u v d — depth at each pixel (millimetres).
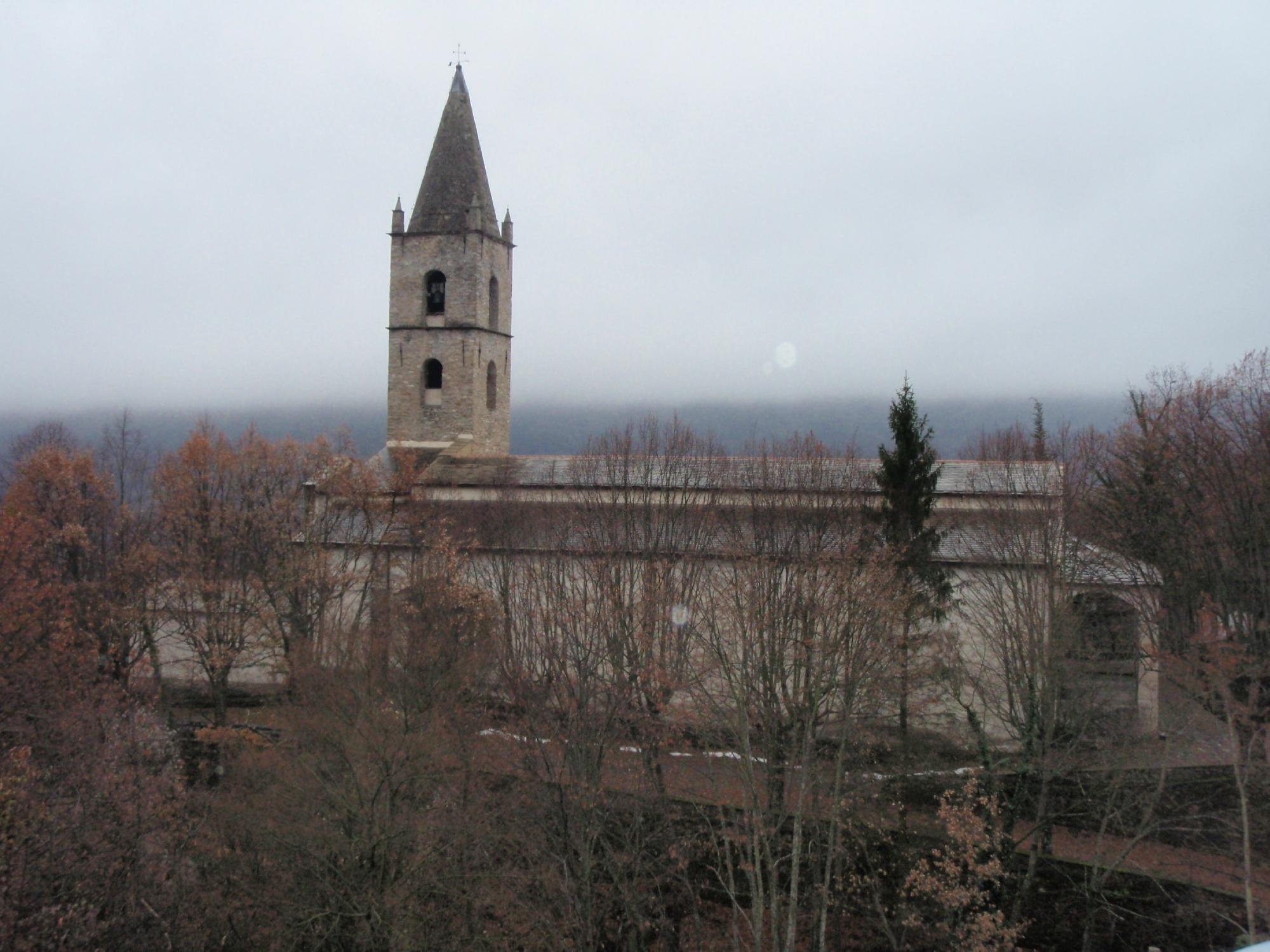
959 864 28453
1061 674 32688
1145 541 41156
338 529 49531
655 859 29281
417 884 27094
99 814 27969
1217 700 33781
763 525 37250
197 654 45000
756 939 24844
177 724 41156
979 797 29891
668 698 29938
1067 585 34562
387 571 44031
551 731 28484
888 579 30125
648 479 39906
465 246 60594
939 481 45438
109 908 26797
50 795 28031
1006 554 37562
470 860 27984
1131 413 53531
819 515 36906
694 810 31562
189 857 29516
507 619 33312
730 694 30266
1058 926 29359
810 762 28531
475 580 39094
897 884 30188
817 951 27203
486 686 33562
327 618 45281
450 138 62125
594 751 28266
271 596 44500
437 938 26906
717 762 33531
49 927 25016
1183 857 31531
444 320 61344
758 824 25562
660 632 32812
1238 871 30125
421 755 28844
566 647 30469
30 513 45656
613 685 29875
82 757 29656
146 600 44250
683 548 38438
